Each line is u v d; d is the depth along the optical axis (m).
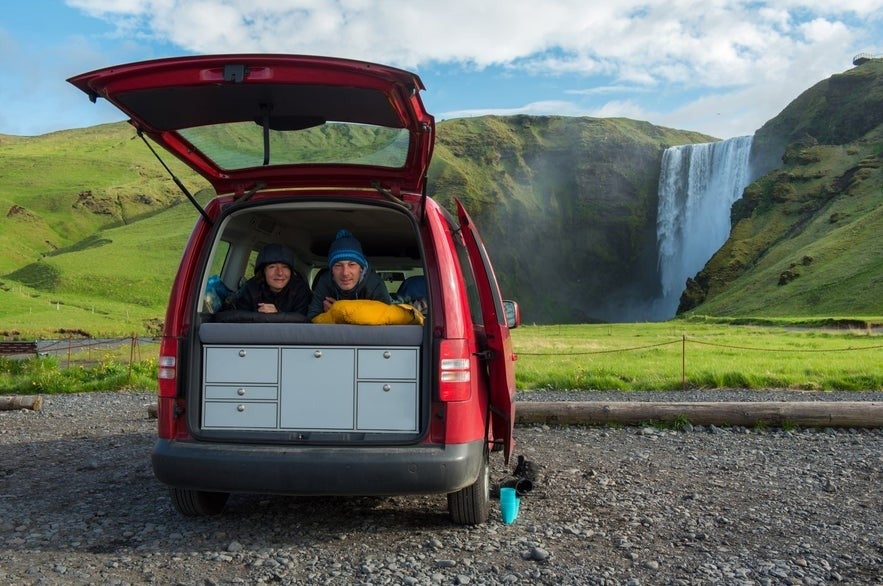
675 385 16.11
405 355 4.67
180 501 5.22
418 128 4.52
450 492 4.75
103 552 4.57
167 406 4.74
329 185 5.27
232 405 4.76
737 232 179.88
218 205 5.17
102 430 9.91
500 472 7.04
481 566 4.34
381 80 4.11
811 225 163.75
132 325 98.38
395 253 6.70
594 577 4.18
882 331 59.38
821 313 117.44
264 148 4.77
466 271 5.61
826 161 182.38
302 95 4.34
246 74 4.12
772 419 9.63
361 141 4.86
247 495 6.11
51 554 4.52
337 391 4.70
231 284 5.84
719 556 4.58
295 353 4.73
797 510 5.73
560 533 5.05
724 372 17.12
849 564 4.46
